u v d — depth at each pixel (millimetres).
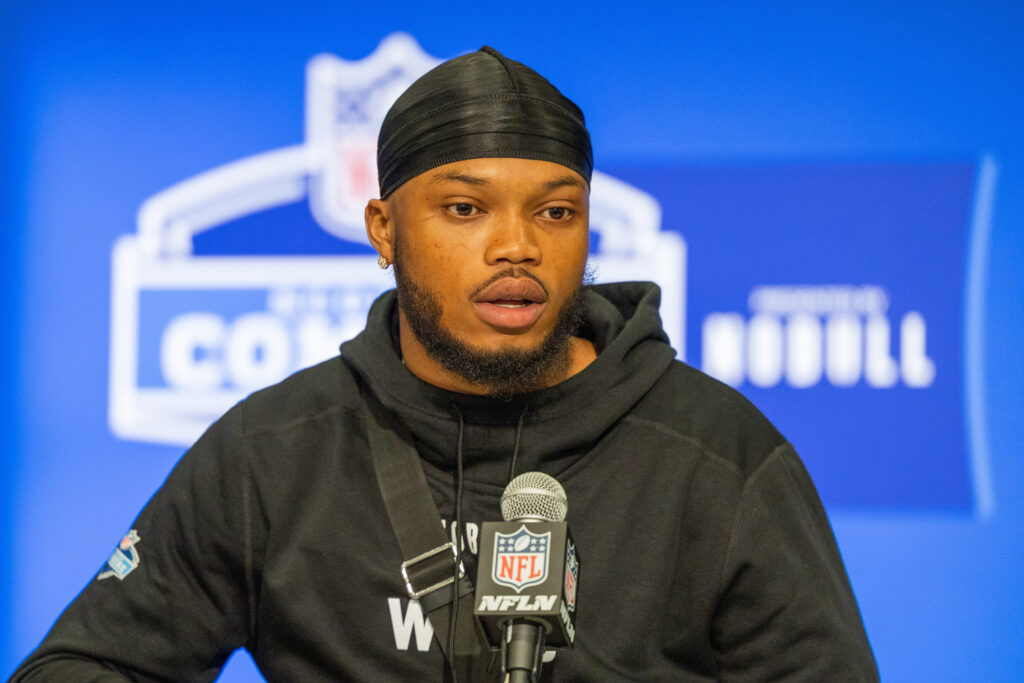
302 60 11680
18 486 11539
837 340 10945
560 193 5520
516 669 4367
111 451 11547
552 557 4496
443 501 5773
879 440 10836
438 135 5551
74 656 5836
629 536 5578
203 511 5969
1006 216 10883
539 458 5730
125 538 6156
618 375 5836
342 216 11539
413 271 5637
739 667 5500
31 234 11703
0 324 11617
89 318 11633
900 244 10953
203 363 11523
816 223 11062
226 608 5988
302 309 11492
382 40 11633
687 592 5520
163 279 11602
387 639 5547
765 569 5434
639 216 11188
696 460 5691
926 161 10984
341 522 5766
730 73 11258
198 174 11656
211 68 11750
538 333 5520
